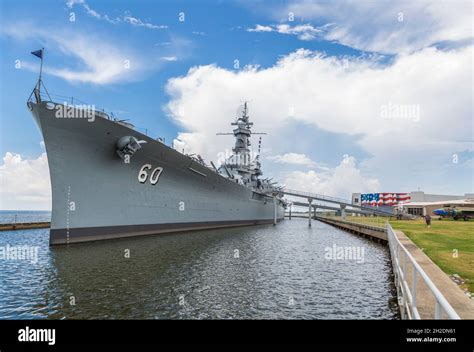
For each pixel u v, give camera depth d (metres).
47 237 22.28
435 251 10.95
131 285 8.86
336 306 7.91
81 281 9.10
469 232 18.25
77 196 14.56
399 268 7.86
